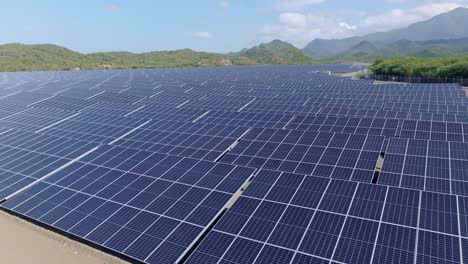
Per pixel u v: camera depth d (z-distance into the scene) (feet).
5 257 49.47
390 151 68.33
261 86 217.77
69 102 150.82
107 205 56.44
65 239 52.29
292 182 54.39
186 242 45.96
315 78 299.99
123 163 69.21
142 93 182.70
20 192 65.31
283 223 45.93
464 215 42.32
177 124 97.30
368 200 47.47
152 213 52.60
